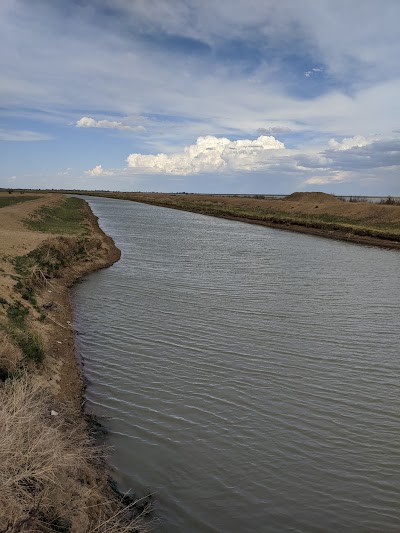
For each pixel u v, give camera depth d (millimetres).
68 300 16234
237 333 13211
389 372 10914
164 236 38875
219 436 8078
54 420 6969
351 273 24156
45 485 5012
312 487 6957
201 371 10555
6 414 5270
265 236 43562
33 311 12828
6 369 8016
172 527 6016
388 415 8992
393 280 22453
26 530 4371
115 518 5754
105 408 8789
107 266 23219
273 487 6910
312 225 53469
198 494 6676
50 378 9312
